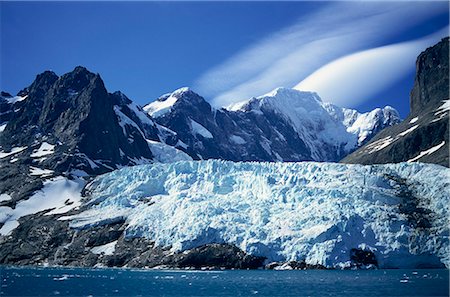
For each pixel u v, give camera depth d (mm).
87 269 168750
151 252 171500
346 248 159250
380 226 163625
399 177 192625
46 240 189875
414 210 173000
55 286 127000
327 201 173250
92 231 187000
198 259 164250
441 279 135875
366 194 176375
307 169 196000
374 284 127438
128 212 191875
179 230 172125
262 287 124375
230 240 165875
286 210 173750
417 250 160750
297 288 122438
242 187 192125
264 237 164250
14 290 120812
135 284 130375
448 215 169500
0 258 187625
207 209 175375
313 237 160500
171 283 132125
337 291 117250
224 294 114750
